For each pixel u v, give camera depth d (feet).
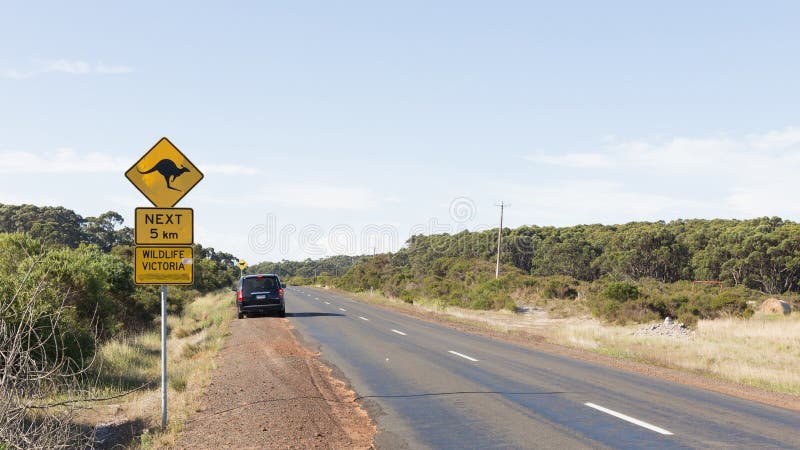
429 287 186.19
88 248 85.71
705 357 55.21
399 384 37.70
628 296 119.85
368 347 56.95
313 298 165.99
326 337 65.21
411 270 268.82
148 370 48.75
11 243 53.83
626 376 41.81
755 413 29.68
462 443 23.86
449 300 159.02
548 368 45.09
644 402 32.27
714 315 113.60
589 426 26.68
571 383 38.34
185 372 42.86
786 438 24.58
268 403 29.94
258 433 24.36
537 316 124.98
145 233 26.40
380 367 44.73
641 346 65.98
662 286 225.97
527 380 39.34
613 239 336.90
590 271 334.24
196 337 68.39
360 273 282.56
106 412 32.60
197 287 192.95
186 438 24.38
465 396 33.76
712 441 24.08
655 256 301.22
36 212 257.14
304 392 33.32
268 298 90.07
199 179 27.07
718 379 43.83
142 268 26.43
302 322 83.66
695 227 354.95
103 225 294.66
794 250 247.91
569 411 29.84
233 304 119.44
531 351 56.13
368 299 159.63
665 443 23.79
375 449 22.99
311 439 23.80
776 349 66.23
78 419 29.30
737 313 112.98
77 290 54.90
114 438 27.14
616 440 24.27
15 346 19.34
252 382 36.14
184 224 26.66
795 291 249.34
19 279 38.14
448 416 28.76
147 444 23.82
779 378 43.68
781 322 96.32
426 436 25.00
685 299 120.57
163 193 26.68
